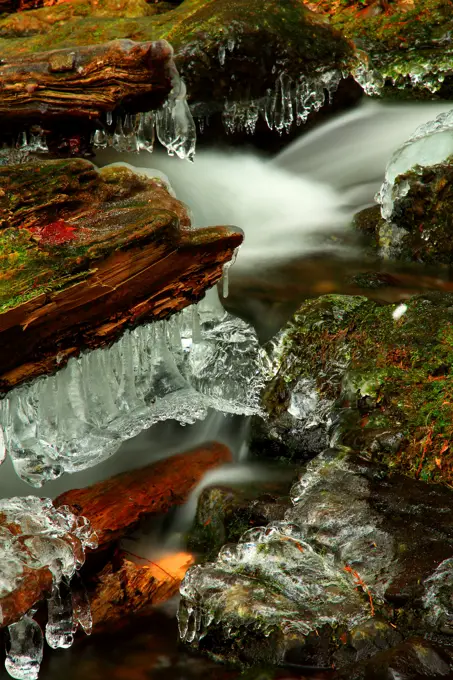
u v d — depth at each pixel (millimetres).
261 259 5121
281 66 5934
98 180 3854
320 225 5664
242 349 4234
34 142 5027
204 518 3684
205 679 2863
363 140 6676
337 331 4102
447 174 4734
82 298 3365
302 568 2996
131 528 3600
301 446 3990
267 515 3430
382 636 2670
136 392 3926
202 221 5965
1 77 4668
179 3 7477
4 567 2838
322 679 2670
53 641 3059
